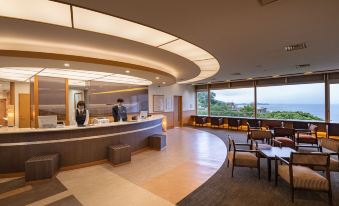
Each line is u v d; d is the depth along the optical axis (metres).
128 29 3.19
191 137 8.91
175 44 4.04
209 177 4.07
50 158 3.94
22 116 8.23
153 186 3.62
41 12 2.55
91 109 8.45
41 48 3.93
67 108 6.34
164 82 8.83
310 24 3.05
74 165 4.60
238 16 2.71
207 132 10.41
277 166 3.66
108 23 2.93
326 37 3.67
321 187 2.94
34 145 4.20
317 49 4.49
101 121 5.77
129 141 5.77
